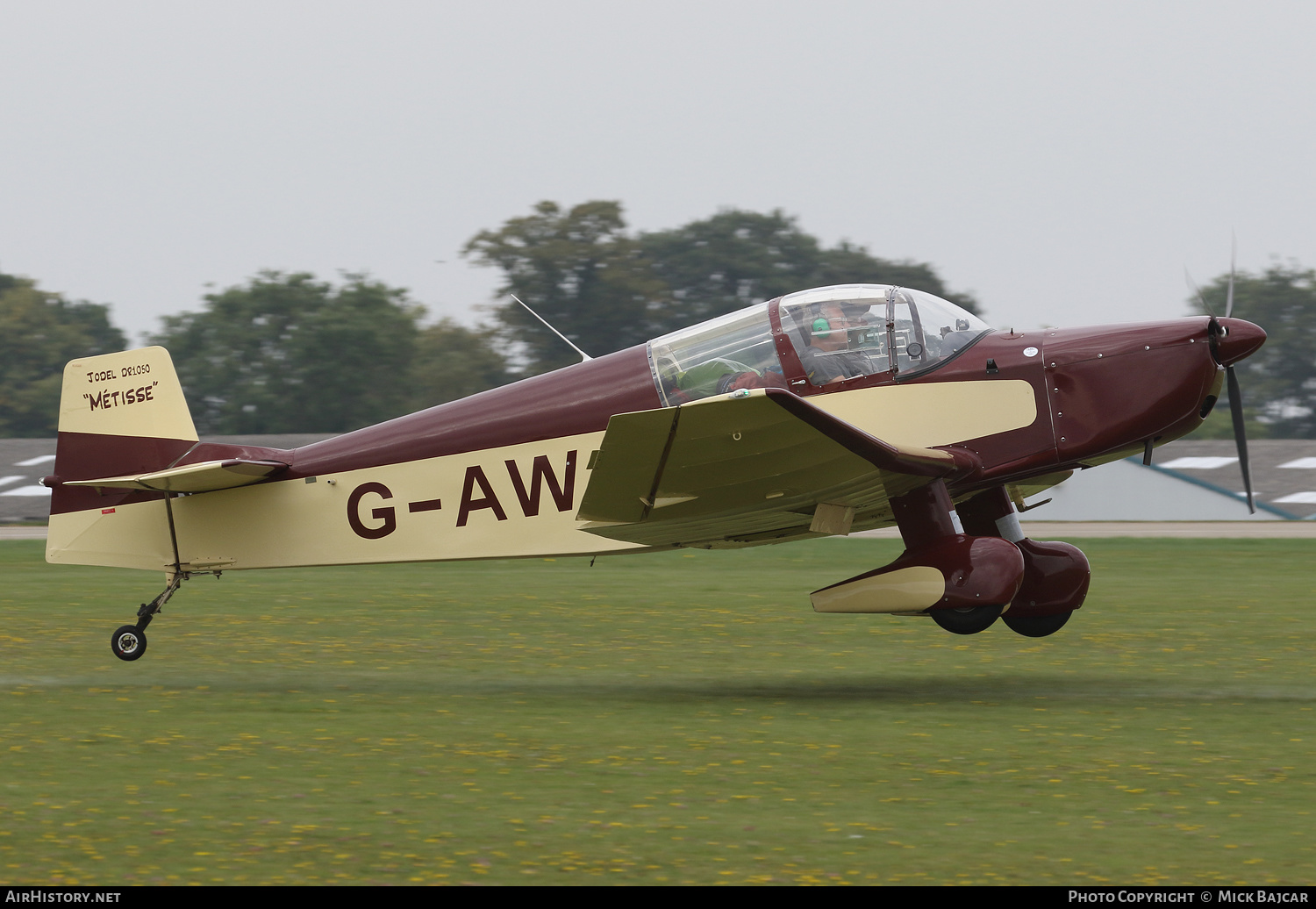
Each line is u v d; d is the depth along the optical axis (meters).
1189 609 47.53
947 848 17.59
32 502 151.38
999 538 28.64
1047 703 28.42
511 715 27.27
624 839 18.09
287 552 32.81
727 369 30.28
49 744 24.31
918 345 29.92
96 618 47.84
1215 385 29.86
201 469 31.16
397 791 20.70
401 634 42.44
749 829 18.50
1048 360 29.73
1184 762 22.30
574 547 31.45
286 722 26.55
